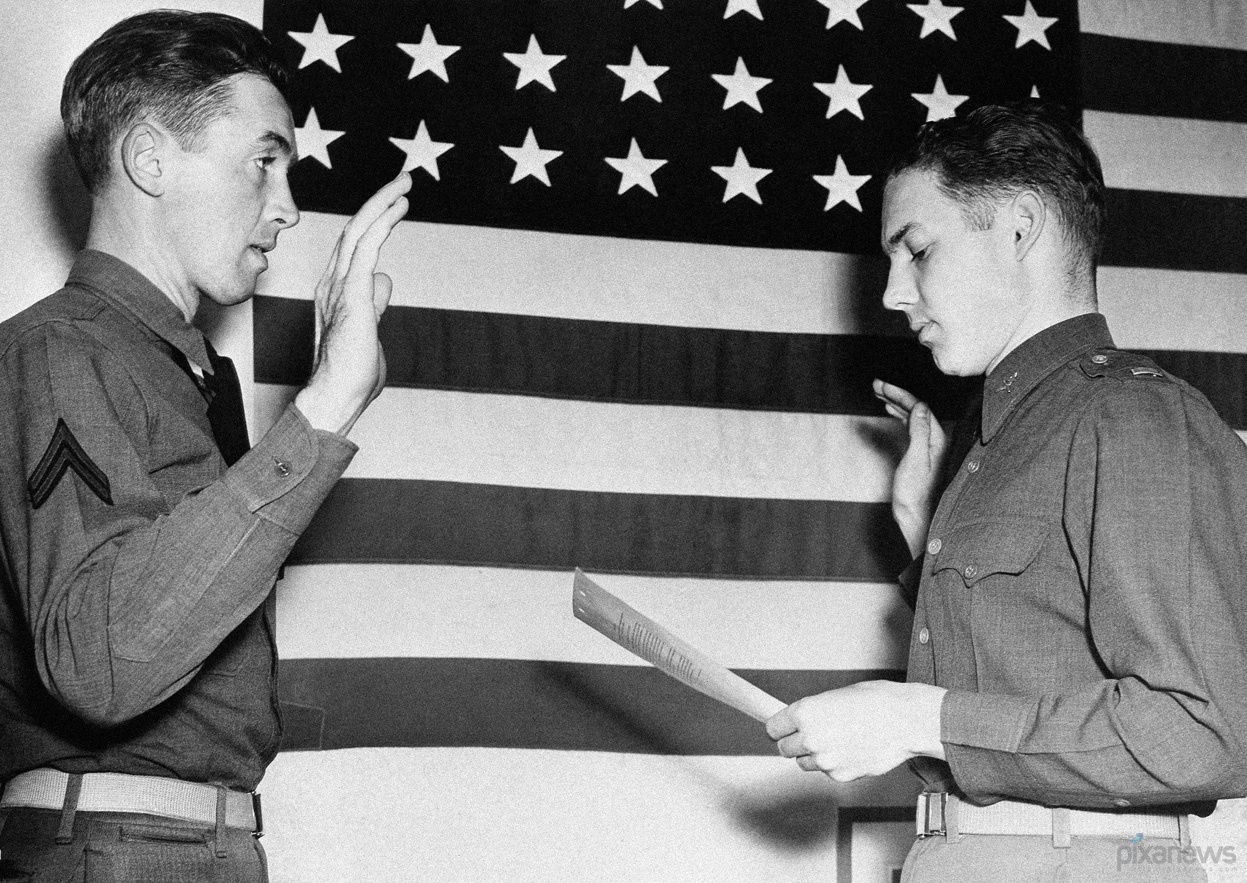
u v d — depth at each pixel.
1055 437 1.68
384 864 2.66
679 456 2.87
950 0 3.07
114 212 1.77
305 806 2.65
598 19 2.96
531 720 2.75
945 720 1.57
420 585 2.74
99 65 1.75
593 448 2.84
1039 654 1.62
